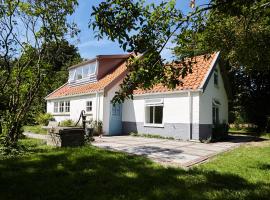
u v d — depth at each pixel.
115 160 8.43
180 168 7.82
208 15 5.43
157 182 6.31
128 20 4.76
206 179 6.67
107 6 4.70
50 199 5.27
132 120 19.86
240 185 6.21
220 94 19.73
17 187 5.87
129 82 5.25
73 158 8.45
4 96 10.79
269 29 14.40
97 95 19.98
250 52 16.25
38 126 24.52
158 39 5.07
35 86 10.85
